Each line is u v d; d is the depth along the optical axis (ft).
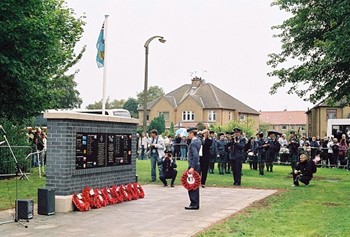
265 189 61.21
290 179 75.51
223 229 33.83
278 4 94.02
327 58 77.15
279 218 38.60
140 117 281.13
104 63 64.23
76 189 43.11
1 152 68.49
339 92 85.87
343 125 141.49
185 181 43.80
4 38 48.39
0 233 32.63
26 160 72.84
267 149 89.71
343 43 67.67
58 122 41.83
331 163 108.78
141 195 51.52
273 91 95.86
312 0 89.30
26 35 49.42
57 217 38.96
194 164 44.11
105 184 48.08
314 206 45.55
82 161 43.98
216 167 103.55
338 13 68.23
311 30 91.81
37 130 79.51
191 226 35.60
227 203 48.06
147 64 90.38
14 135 71.46
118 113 109.40
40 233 32.68
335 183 69.77
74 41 93.04
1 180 67.41
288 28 95.50
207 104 262.67
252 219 38.11
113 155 49.65
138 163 101.50
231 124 194.08
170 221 37.63
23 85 53.21
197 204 43.93
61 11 87.56
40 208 39.83
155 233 32.96
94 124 46.11
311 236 31.63
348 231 33.04
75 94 239.91
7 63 48.19
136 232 33.27
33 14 51.83
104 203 45.16
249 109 280.51
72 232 33.09
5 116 59.47
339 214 40.65
